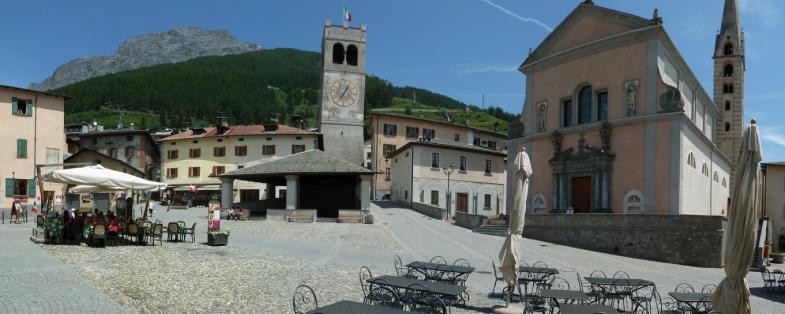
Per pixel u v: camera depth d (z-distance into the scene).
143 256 18.88
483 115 156.50
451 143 67.31
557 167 40.81
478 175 68.31
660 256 28.27
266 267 17.66
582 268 22.67
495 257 24.33
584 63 39.81
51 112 48.03
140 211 47.97
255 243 25.55
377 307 8.75
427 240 30.52
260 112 183.12
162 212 49.19
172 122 153.12
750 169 9.27
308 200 58.78
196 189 64.19
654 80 35.31
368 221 40.34
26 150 46.16
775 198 53.81
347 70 77.12
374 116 79.62
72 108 159.88
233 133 68.44
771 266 31.61
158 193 69.88
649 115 35.09
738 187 9.36
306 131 69.06
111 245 21.92
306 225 37.22
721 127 67.38
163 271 15.78
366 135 91.88
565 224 32.72
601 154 37.22
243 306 11.88
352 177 51.25
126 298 12.03
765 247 30.64
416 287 12.12
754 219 9.18
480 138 90.44
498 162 70.69
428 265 15.77
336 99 76.50
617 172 36.81
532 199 42.97
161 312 11.02
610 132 37.34
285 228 34.44
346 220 40.88
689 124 35.62
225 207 45.62
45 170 47.16
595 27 39.41
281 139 67.56
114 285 13.39
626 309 14.49
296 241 27.23
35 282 13.27
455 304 13.70
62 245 21.20
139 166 72.44
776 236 53.34
